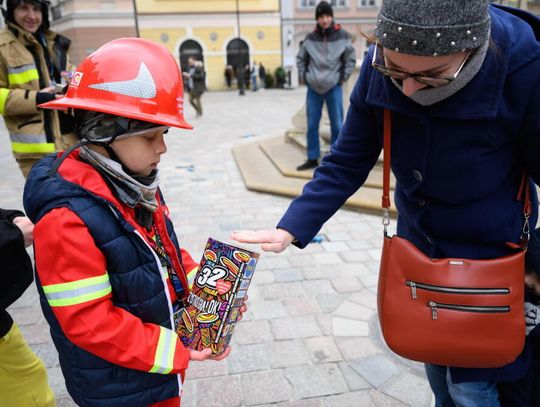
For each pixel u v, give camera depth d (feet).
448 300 4.41
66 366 4.24
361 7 96.02
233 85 102.17
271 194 17.76
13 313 9.51
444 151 4.19
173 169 22.39
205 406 6.96
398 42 3.51
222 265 4.52
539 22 4.09
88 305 3.75
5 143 31.99
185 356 4.21
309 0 99.30
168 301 4.34
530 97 3.88
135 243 4.08
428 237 4.75
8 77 9.77
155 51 4.14
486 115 3.88
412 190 4.63
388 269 4.69
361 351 8.17
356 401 7.02
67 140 10.25
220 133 33.83
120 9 92.73
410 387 7.29
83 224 3.77
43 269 3.78
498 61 3.78
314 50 17.53
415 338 4.51
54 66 10.34
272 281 10.71
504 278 4.36
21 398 5.12
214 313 4.48
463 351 4.41
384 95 4.27
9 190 19.22
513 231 4.54
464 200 4.42
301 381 7.46
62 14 93.97
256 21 99.91
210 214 15.69
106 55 3.97
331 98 17.97
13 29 9.74
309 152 19.13
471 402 4.84
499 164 4.27
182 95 4.26
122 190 4.10
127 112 3.83
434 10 3.35
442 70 3.65
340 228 14.02
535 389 5.03
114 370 4.17
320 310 9.48
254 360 7.97
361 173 5.25
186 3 96.32
